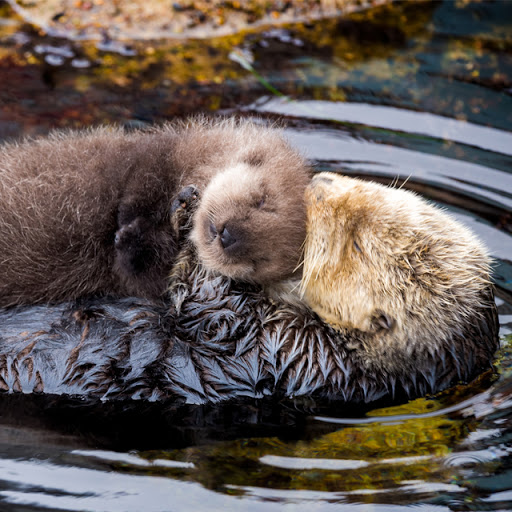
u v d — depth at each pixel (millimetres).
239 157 13250
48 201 13250
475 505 10156
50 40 21125
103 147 14133
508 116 18812
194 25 21859
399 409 12328
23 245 13000
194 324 12516
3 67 19953
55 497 10125
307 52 21234
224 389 12305
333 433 11734
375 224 11977
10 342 12250
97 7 21906
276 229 11984
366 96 19484
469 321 12336
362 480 10656
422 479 10656
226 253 11875
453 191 16562
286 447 11367
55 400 12078
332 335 12680
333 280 12453
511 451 11188
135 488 10352
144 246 12734
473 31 22172
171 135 14562
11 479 10430
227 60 20828
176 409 12164
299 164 13367
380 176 16844
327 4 22734
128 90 19469
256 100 19266
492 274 14836
